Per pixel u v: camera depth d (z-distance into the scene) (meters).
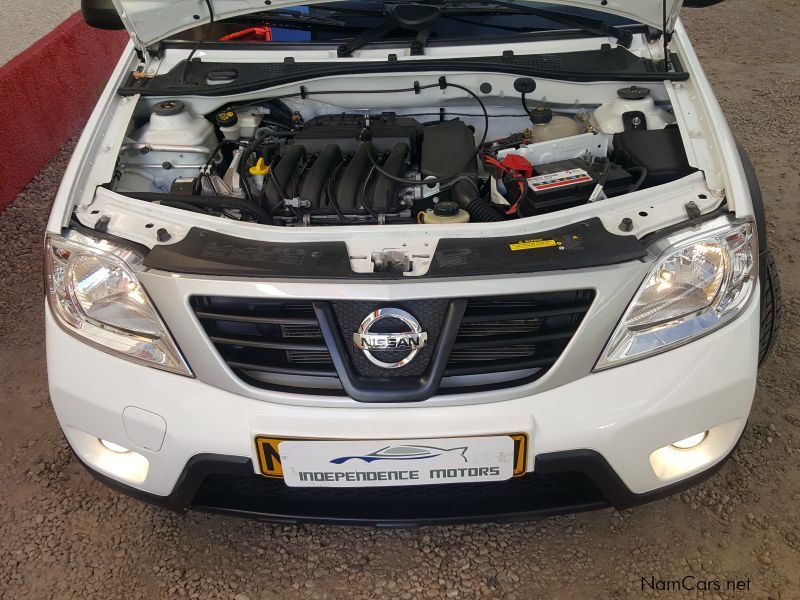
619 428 1.57
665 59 2.17
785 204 3.40
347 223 1.92
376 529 2.02
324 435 1.56
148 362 1.65
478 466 1.59
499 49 2.30
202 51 2.37
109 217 1.75
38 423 2.43
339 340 1.56
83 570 1.93
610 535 1.96
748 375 1.64
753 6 6.03
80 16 4.40
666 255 1.59
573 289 1.55
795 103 4.37
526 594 1.83
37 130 3.94
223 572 1.92
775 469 2.12
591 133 2.09
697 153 1.87
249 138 2.35
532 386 1.58
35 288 3.12
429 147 2.10
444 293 1.52
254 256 1.61
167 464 1.65
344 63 2.23
